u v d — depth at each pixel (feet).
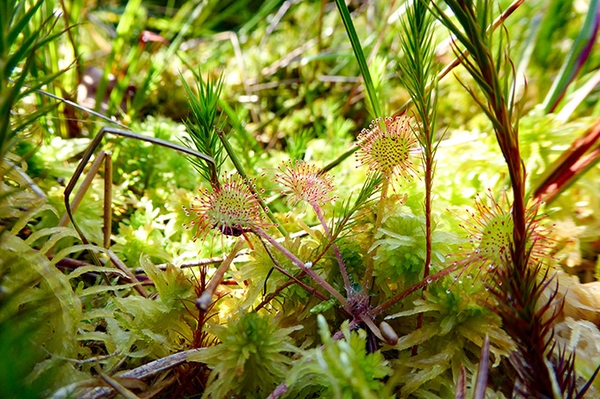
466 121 0.58
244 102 0.62
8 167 0.29
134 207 0.45
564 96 0.48
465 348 0.28
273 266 0.28
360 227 0.32
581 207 0.38
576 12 0.63
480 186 0.41
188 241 0.40
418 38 0.23
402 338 0.26
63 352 0.25
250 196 0.26
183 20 0.83
